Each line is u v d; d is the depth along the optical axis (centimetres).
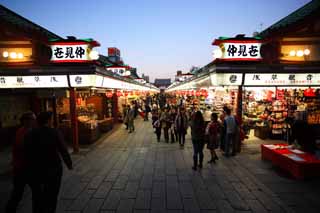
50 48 702
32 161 341
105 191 493
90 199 455
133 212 404
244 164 675
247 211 405
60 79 713
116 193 483
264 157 714
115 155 791
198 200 448
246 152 812
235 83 718
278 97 1028
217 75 712
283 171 611
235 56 707
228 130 752
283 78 719
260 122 1057
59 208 419
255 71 707
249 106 1195
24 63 706
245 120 1065
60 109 1273
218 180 551
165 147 909
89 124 984
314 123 955
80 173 607
